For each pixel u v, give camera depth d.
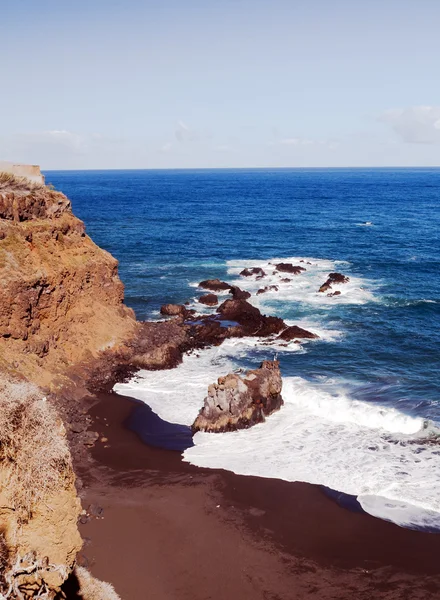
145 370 44.50
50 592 13.84
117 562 23.48
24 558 13.01
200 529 25.89
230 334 51.97
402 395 38.97
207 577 23.02
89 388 41.00
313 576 23.23
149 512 26.97
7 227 40.19
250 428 35.66
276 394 37.78
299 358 46.56
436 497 28.12
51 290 41.88
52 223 44.75
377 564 23.94
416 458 31.55
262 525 26.33
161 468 31.08
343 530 26.02
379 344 49.41
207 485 29.33
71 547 14.83
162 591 22.11
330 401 37.66
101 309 48.25
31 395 15.28
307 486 29.25
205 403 36.00
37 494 14.19
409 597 22.19
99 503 27.52
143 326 51.75
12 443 14.16
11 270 38.81
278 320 53.81
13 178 44.84
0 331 37.97
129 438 34.47
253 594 22.22
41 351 39.94
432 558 24.27
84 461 31.69
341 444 33.25
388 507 27.58
